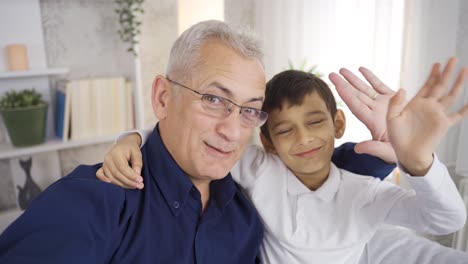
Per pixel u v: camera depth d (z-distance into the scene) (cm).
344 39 226
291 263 100
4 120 192
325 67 245
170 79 90
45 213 70
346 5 223
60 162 234
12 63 196
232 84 84
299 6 257
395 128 74
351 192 101
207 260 91
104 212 77
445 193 79
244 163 111
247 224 100
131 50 218
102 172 86
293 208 102
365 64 214
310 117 96
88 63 229
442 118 70
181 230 89
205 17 273
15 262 62
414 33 174
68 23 219
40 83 214
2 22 198
